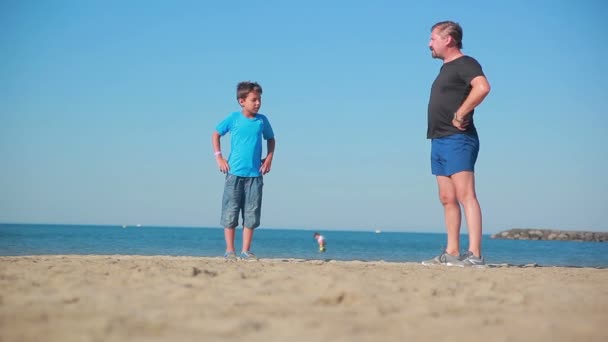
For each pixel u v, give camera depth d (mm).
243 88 6930
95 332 2080
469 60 5883
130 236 52562
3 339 1979
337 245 41719
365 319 2436
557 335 2213
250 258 6891
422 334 2174
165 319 2318
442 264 6004
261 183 7016
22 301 2688
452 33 6066
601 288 3771
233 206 6891
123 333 2076
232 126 6980
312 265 5410
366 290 3182
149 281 3482
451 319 2486
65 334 2049
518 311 2764
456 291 3391
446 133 6004
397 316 2531
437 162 6176
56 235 45844
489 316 2588
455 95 5918
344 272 4414
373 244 46188
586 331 2299
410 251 30250
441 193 6172
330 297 2836
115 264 4719
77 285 3250
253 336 2061
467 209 5984
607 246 49844
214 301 2785
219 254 20500
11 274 3770
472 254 5934
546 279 4328
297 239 61250
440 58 6227
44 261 5234
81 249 21219
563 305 3000
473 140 6012
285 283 3473
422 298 3078
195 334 2078
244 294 3016
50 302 2670
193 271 3975
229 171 6918
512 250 35812
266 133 7141
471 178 5988
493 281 4023
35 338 1992
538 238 79062
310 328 2221
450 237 6137
